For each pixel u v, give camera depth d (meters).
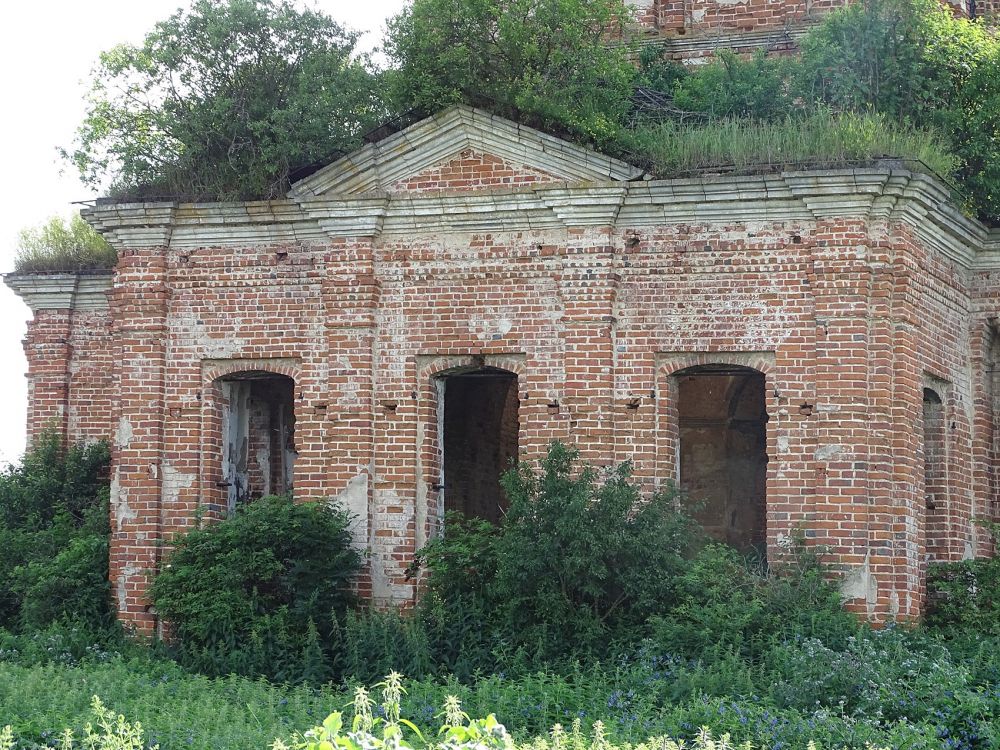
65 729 15.91
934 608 22.89
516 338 23.38
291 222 24.33
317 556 22.70
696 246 22.89
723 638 20.03
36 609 24.19
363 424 23.69
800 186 22.12
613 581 21.25
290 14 26.06
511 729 17.80
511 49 24.66
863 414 21.91
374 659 21.61
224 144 25.41
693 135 23.33
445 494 28.41
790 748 16.28
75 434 29.19
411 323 23.78
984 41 26.02
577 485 21.38
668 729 16.95
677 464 23.31
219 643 22.12
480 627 21.75
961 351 24.41
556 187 23.02
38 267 29.45
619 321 23.09
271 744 16.14
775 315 22.50
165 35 25.78
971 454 24.64
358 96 25.72
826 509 21.84
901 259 22.14
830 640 20.23
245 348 24.47
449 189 23.69
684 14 28.70
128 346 24.80
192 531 23.14
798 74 26.08
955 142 25.25
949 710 17.47
